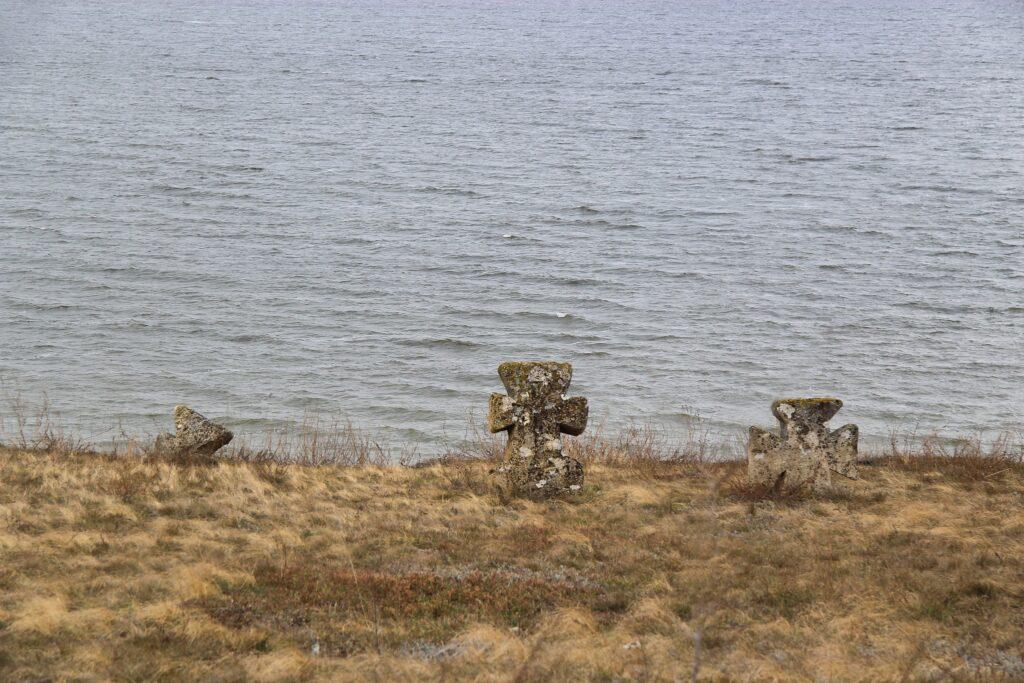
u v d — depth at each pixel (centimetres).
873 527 1720
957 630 1216
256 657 1111
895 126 15238
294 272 7444
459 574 1457
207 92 18200
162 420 4572
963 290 7100
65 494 1853
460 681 1065
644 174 11656
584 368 5503
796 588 1364
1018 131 14662
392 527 1727
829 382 5269
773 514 1834
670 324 6331
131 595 1307
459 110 16775
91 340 5803
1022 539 1633
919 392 5094
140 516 1733
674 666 1108
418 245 8350
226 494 1920
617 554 1567
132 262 7544
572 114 16525
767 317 6488
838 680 1072
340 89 19200
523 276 7450
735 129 15125
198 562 1452
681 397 5006
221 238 8412
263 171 11419
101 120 14612
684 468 2400
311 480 2144
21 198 9588
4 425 4356
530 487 2038
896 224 9169
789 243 8512
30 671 1045
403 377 5341
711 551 1552
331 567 1473
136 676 1048
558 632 1214
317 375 5341
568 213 9638
